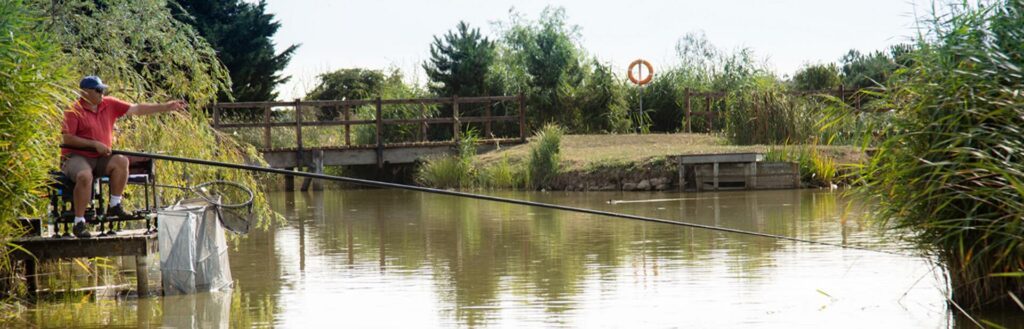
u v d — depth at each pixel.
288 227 12.02
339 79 31.58
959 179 5.38
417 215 13.59
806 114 19.92
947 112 5.52
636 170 18.00
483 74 28.33
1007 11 5.64
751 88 24.20
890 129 5.83
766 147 18.69
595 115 27.06
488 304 6.37
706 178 17.50
